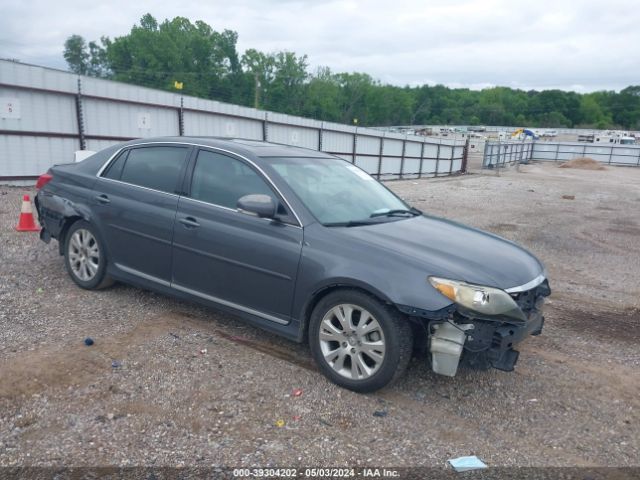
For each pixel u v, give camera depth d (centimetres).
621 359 487
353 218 437
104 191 521
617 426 368
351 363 382
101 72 10006
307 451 312
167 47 9175
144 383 375
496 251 424
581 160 6069
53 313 488
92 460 292
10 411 332
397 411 363
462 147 4403
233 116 2017
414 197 1914
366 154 3005
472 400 388
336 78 13288
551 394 407
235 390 374
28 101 1359
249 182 443
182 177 478
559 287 732
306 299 397
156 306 520
